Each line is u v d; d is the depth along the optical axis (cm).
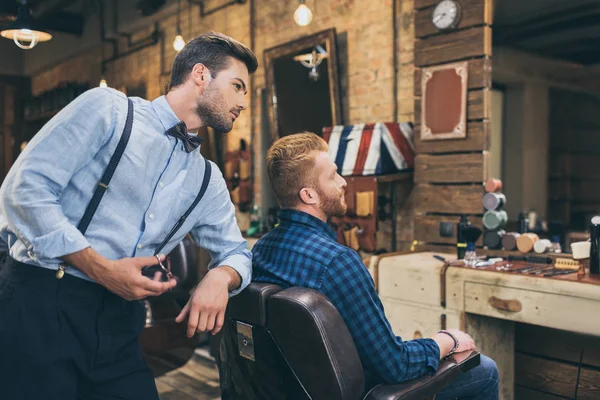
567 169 485
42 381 117
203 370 356
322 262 150
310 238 156
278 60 428
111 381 127
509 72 423
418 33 331
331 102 389
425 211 332
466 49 309
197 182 138
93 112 118
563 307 218
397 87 359
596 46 386
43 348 117
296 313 137
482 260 275
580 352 263
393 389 146
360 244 338
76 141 116
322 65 393
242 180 475
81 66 735
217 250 149
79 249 112
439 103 322
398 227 363
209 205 145
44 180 112
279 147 165
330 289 148
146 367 136
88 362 122
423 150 332
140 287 116
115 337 126
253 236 433
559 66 430
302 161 160
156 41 572
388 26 362
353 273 149
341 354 138
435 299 263
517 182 466
